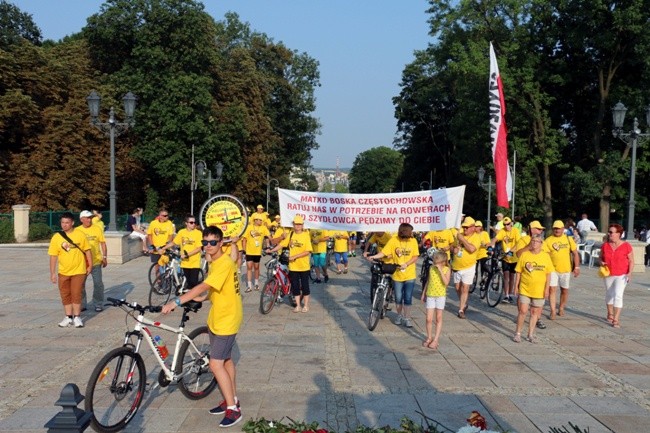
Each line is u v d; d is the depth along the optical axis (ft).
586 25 104.37
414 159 200.64
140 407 20.51
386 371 25.16
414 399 21.56
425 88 173.88
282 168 195.62
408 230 34.50
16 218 101.65
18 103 112.37
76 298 33.06
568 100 126.00
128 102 64.13
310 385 23.08
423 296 44.24
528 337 31.37
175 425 18.93
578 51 112.68
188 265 39.55
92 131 124.57
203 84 132.57
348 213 41.09
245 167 153.07
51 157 117.80
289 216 41.78
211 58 138.72
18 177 115.96
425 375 24.62
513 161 111.04
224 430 18.54
